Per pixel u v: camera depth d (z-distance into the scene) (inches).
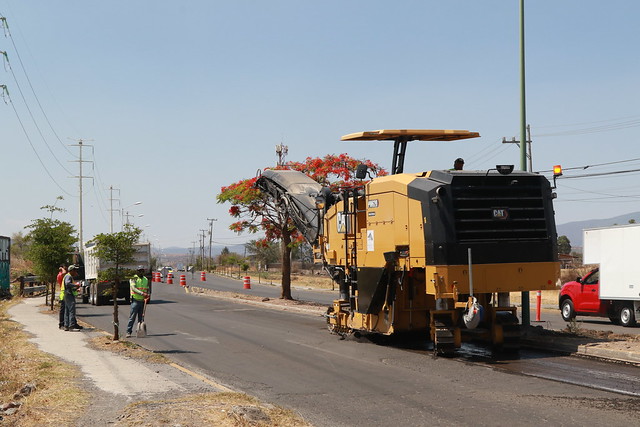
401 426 333.1
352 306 671.8
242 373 493.0
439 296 527.5
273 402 389.4
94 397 382.9
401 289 603.2
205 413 330.3
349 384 444.5
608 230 916.0
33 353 579.5
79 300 1590.8
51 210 1180.5
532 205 558.9
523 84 685.3
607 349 534.6
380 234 602.5
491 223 542.6
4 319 933.8
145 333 692.7
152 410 338.6
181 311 1130.7
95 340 678.5
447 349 552.4
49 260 1135.6
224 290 2101.4
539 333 631.8
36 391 407.2
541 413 352.8
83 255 1589.6
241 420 316.5
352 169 1130.7
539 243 553.0
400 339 677.9
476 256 534.3
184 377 454.3
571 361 523.8
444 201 532.4
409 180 566.9
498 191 549.0
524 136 684.1
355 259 653.3
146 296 745.0
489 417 346.9
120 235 670.5
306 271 3909.9
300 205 800.3
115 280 671.1
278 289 2209.6
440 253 529.3
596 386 420.5
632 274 875.4
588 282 967.6
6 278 1706.4
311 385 442.9
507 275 542.0
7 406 362.3
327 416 354.6
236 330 796.6
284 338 706.2
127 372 474.9
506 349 585.9
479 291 534.3
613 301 914.7
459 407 370.9
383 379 460.8
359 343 656.4
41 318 970.1
